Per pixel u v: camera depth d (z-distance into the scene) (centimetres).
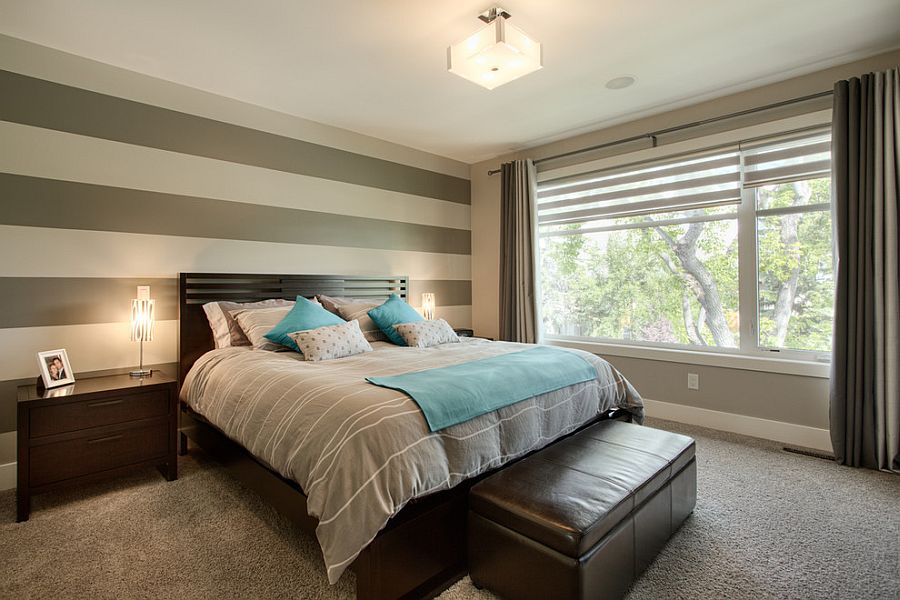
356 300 376
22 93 253
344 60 277
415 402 173
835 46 266
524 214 440
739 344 338
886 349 261
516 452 200
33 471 218
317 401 180
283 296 352
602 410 264
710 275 353
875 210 264
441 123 386
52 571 174
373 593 146
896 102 260
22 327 254
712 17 237
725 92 328
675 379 365
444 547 169
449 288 484
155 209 297
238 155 333
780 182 313
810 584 165
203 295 314
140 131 291
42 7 221
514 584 152
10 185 250
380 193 423
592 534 140
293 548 190
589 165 411
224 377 249
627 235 399
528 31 249
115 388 243
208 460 291
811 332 309
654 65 288
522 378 219
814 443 301
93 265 275
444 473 166
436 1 220
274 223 352
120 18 231
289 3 220
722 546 189
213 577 170
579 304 433
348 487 148
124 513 220
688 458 205
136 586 165
